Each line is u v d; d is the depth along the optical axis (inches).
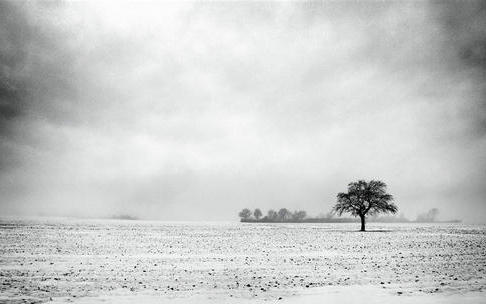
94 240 1612.9
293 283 658.8
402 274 753.0
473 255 1086.4
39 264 871.1
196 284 646.5
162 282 662.5
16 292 573.3
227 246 1396.4
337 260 978.1
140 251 1181.1
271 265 884.6
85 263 895.1
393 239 1806.1
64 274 737.6
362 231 2827.3
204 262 934.4
